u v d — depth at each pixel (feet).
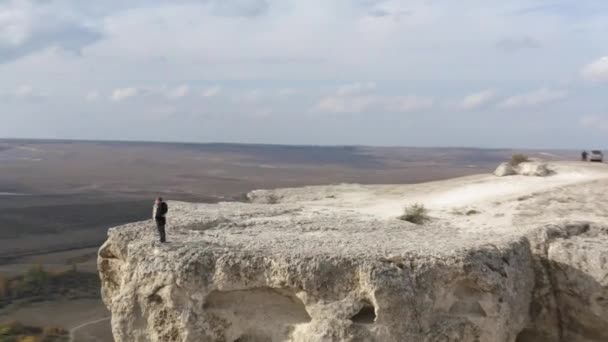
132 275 49.19
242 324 46.26
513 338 48.39
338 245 49.75
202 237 53.36
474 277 45.57
